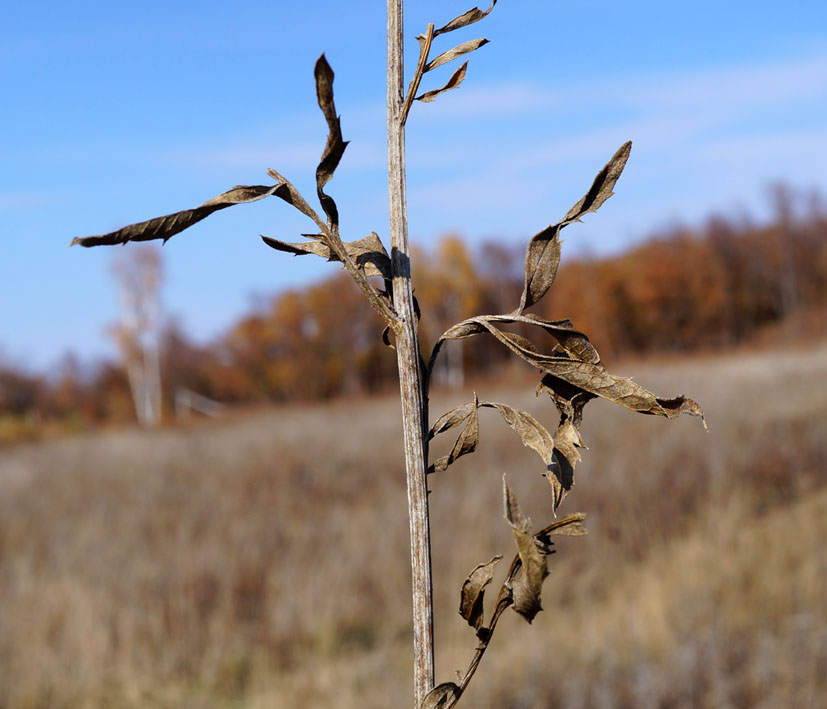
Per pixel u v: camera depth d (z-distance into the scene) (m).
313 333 45.22
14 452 19.98
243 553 7.44
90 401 42.00
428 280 46.22
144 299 40.34
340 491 10.26
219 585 6.63
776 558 6.05
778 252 49.69
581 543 7.43
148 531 8.45
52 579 6.70
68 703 4.93
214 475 11.73
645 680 4.19
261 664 5.45
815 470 9.35
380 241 0.75
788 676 4.00
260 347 45.12
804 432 11.02
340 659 5.62
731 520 7.38
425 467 0.71
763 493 8.75
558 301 48.22
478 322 0.75
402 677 5.17
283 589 6.61
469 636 5.77
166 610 6.18
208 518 9.02
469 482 9.25
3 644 5.47
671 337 47.31
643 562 6.88
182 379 42.84
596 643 4.93
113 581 6.67
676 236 49.72
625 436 11.41
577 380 0.74
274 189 0.66
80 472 13.17
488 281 48.19
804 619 4.80
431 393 30.34
